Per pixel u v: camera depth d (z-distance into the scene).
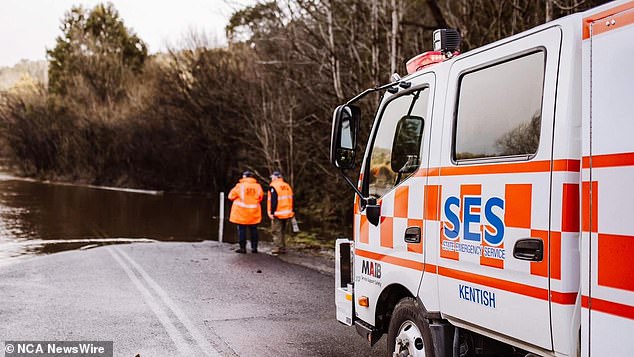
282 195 13.02
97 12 54.59
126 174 46.22
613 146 2.70
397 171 4.55
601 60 2.79
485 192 3.51
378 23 15.62
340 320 5.54
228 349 5.95
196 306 7.80
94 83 51.44
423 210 4.12
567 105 3.01
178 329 6.67
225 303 8.00
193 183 41.81
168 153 41.88
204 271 10.59
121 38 54.00
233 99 33.50
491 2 14.34
